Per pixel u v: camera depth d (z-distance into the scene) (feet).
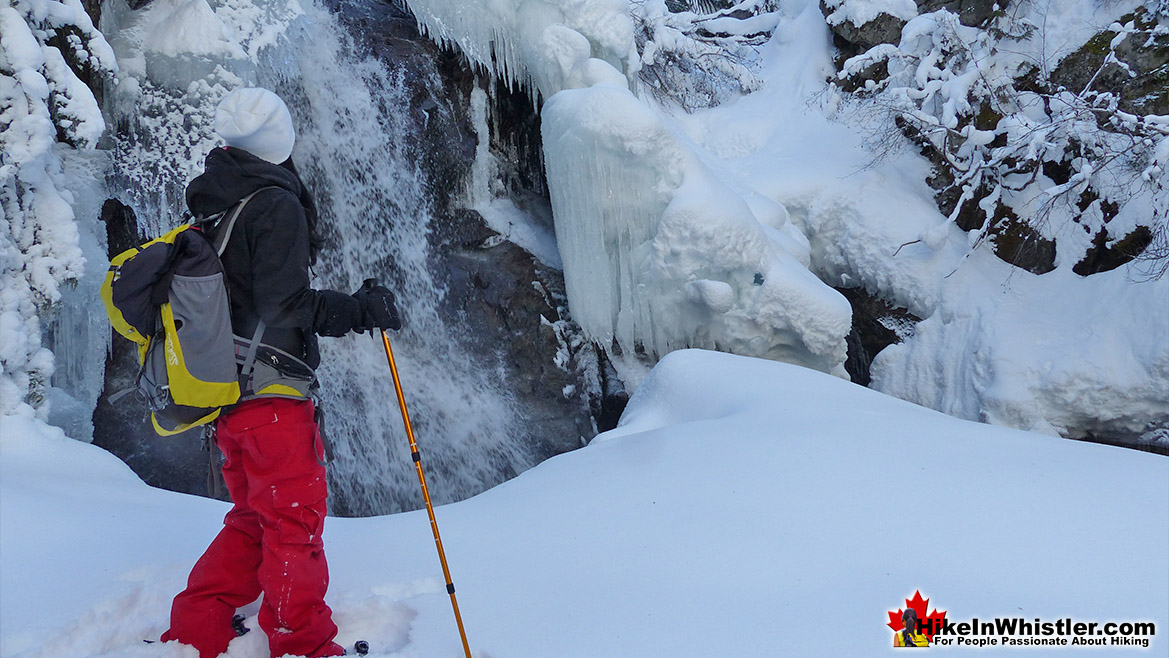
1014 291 31.32
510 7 31.81
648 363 31.32
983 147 32.32
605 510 10.66
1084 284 30.22
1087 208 31.30
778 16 45.39
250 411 7.14
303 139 28.17
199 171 23.75
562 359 31.09
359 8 31.86
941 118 33.42
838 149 36.58
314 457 7.41
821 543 9.07
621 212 28.78
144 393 7.28
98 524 10.68
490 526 10.61
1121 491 10.15
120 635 7.84
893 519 9.53
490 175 32.81
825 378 18.88
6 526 10.37
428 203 31.19
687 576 8.50
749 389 17.52
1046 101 32.94
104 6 23.34
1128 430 27.99
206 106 24.16
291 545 7.18
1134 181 29.99
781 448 12.17
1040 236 31.63
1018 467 11.14
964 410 30.19
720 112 40.75
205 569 7.48
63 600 8.56
